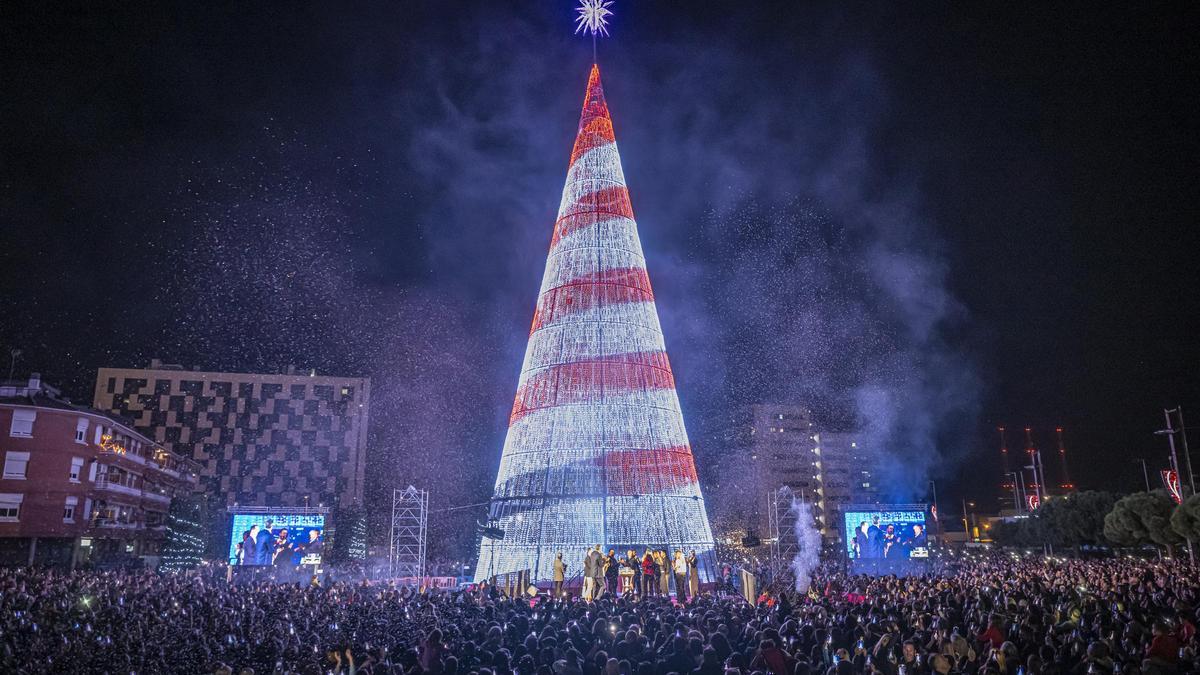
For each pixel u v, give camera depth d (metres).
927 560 66.69
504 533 46.75
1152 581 31.75
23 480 61.75
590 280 49.34
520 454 48.16
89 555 68.75
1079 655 14.43
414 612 27.16
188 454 109.50
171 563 86.12
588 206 50.72
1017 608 22.64
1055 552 89.88
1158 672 12.48
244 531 58.69
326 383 115.00
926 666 14.05
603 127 52.34
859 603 26.56
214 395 112.00
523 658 15.03
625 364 48.34
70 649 19.66
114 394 109.69
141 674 18.59
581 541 45.78
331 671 16.11
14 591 31.17
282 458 111.81
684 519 47.28
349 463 113.19
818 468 147.62
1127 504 66.12
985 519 139.88
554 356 48.75
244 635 21.55
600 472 46.69
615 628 18.77
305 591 36.62
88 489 66.44
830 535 143.62
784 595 28.95
